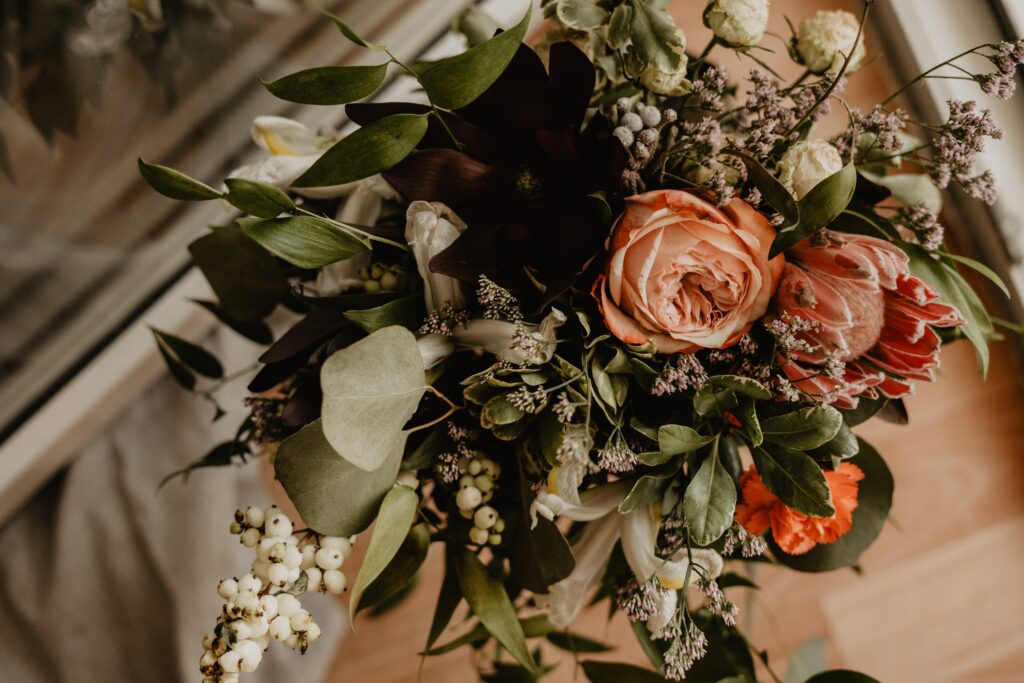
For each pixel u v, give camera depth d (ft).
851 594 3.07
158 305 2.83
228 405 3.03
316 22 2.77
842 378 1.52
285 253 1.54
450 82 1.42
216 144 2.81
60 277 2.77
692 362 1.55
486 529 1.72
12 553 2.86
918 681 3.01
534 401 1.53
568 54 1.54
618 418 1.65
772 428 1.53
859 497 1.93
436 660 3.04
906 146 2.10
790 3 3.14
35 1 2.48
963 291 1.83
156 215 2.82
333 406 1.40
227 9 2.64
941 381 3.13
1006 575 3.06
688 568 1.64
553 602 1.94
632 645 3.05
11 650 2.82
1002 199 2.89
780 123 1.64
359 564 3.04
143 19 2.57
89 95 2.61
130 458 2.95
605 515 1.84
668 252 1.49
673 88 1.63
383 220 1.91
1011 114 2.93
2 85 2.53
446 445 1.72
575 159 1.63
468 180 1.66
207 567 2.88
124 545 2.87
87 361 2.83
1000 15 2.91
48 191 2.70
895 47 3.08
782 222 1.53
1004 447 3.10
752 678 2.07
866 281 1.45
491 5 2.83
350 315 1.59
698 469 1.61
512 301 1.56
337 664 3.03
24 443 2.75
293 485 1.58
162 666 2.81
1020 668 3.02
